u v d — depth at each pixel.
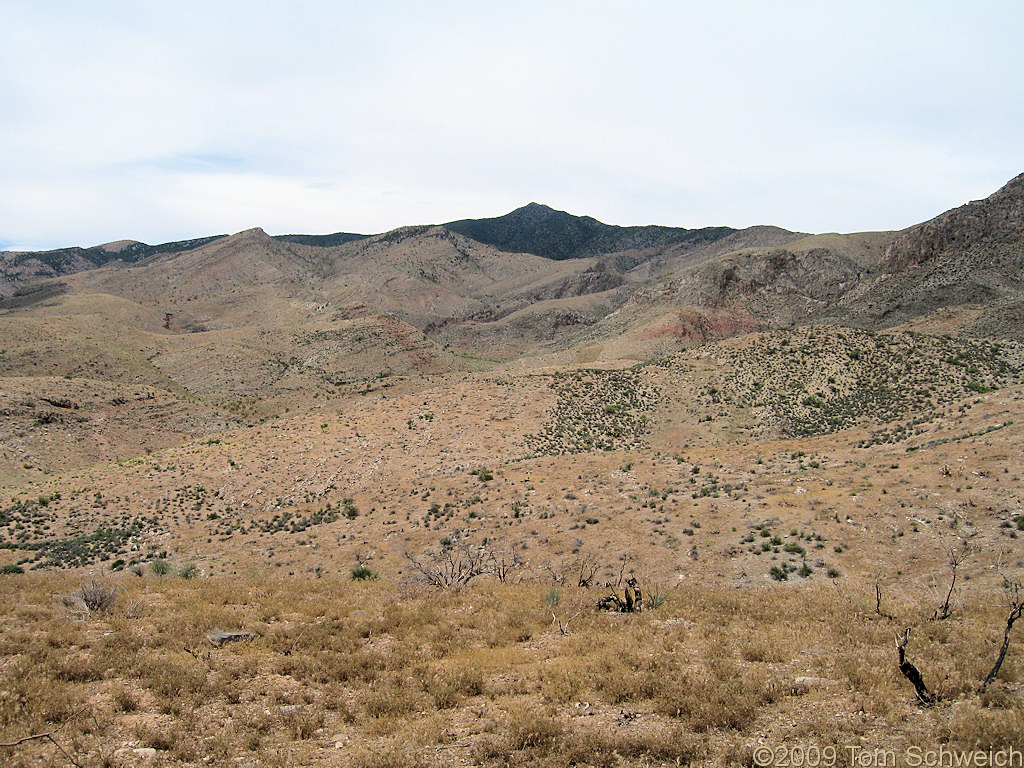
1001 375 71.88
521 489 43.69
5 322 160.75
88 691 10.49
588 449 68.44
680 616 16.88
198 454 67.12
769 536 29.12
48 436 99.31
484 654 13.25
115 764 8.16
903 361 80.50
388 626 15.41
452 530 38.38
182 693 10.52
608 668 12.05
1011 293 151.62
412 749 8.98
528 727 9.27
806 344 90.88
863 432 49.50
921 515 27.69
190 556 44.19
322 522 47.44
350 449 65.75
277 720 9.95
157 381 157.75
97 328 176.38
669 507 35.53
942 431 42.00
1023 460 30.05
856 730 9.08
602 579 28.22
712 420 79.31
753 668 11.98
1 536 50.47
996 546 23.73
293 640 13.79
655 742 8.80
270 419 136.12
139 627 14.38
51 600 16.56
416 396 83.25
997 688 10.14
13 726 8.77
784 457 44.34
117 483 60.25
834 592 20.64
